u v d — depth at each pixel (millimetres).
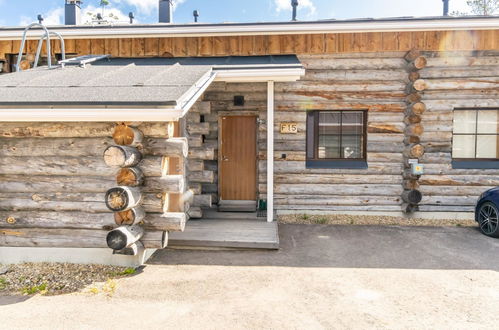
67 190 4531
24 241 4598
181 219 4449
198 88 4871
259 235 5555
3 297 3674
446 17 6793
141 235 4438
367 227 6582
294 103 7359
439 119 7238
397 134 7371
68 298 3652
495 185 7223
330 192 7473
